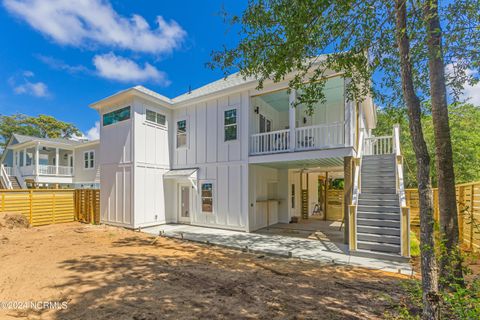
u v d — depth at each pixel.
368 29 4.43
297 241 8.41
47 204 12.09
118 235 9.57
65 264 5.86
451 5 3.74
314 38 4.34
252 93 10.27
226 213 10.64
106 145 12.27
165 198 12.23
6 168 23.55
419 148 3.13
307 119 12.05
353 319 3.33
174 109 12.88
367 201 7.56
